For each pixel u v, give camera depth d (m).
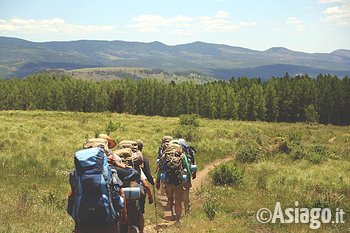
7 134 28.20
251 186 17.36
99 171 5.36
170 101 125.94
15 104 123.44
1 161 18.34
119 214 5.84
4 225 8.53
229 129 49.50
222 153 29.75
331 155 29.03
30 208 10.39
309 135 49.31
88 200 5.20
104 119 55.84
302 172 21.47
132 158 7.55
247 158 27.11
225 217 10.63
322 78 134.00
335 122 115.50
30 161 18.80
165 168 11.34
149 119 63.50
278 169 22.34
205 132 42.28
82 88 127.94
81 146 26.56
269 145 33.31
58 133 33.94
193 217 10.98
